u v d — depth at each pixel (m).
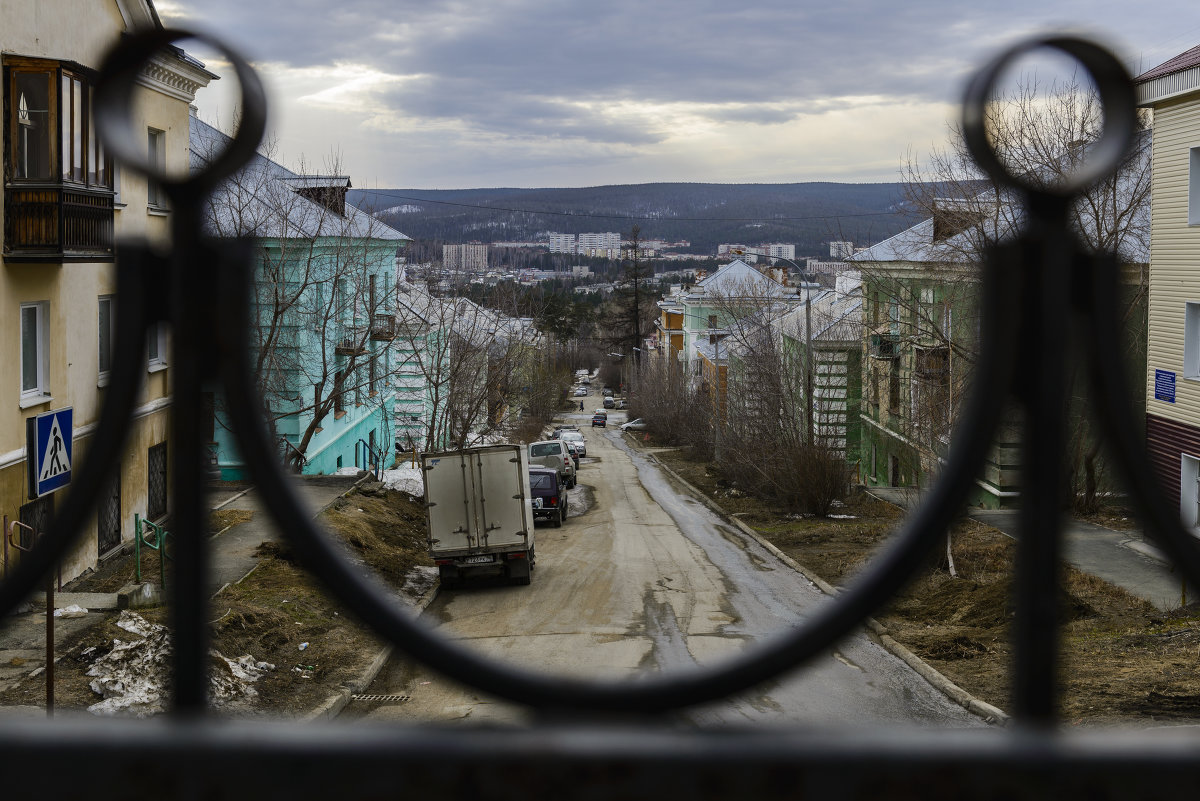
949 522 0.80
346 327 28.05
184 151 20.45
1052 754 0.62
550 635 15.10
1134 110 0.76
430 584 19.41
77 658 10.66
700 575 20.61
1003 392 0.82
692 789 0.61
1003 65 0.75
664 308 94.00
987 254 0.83
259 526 19.72
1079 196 0.81
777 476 31.58
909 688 12.19
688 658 13.59
